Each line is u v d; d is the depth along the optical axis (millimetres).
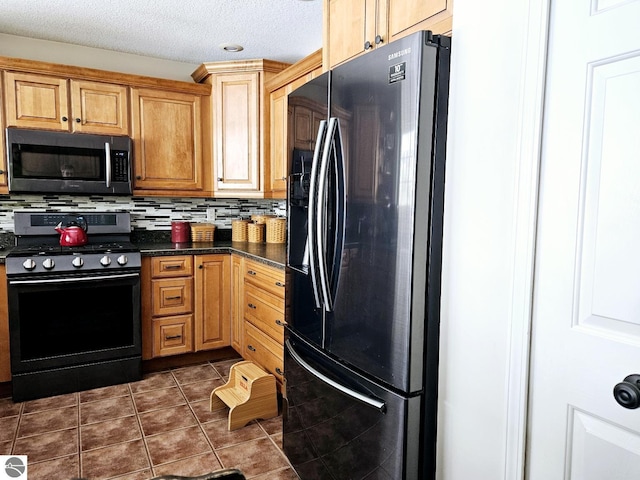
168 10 2652
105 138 3041
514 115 1114
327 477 1685
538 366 1090
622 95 908
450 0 1446
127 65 3439
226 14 2701
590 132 964
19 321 2625
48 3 2570
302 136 1857
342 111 1562
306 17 2732
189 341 3209
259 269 2777
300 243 1941
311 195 1626
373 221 1433
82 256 2764
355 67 1497
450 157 1308
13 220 3123
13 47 3076
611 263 938
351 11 1969
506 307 1154
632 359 903
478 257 1229
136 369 2965
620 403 917
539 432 1096
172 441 2221
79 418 2443
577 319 1005
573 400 1016
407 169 1305
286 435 2043
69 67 2932
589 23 957
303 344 1872
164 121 3297
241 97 3365
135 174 3221
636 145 888
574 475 1023
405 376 1343
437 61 1287
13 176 2803
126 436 2260
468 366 1275
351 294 1532
